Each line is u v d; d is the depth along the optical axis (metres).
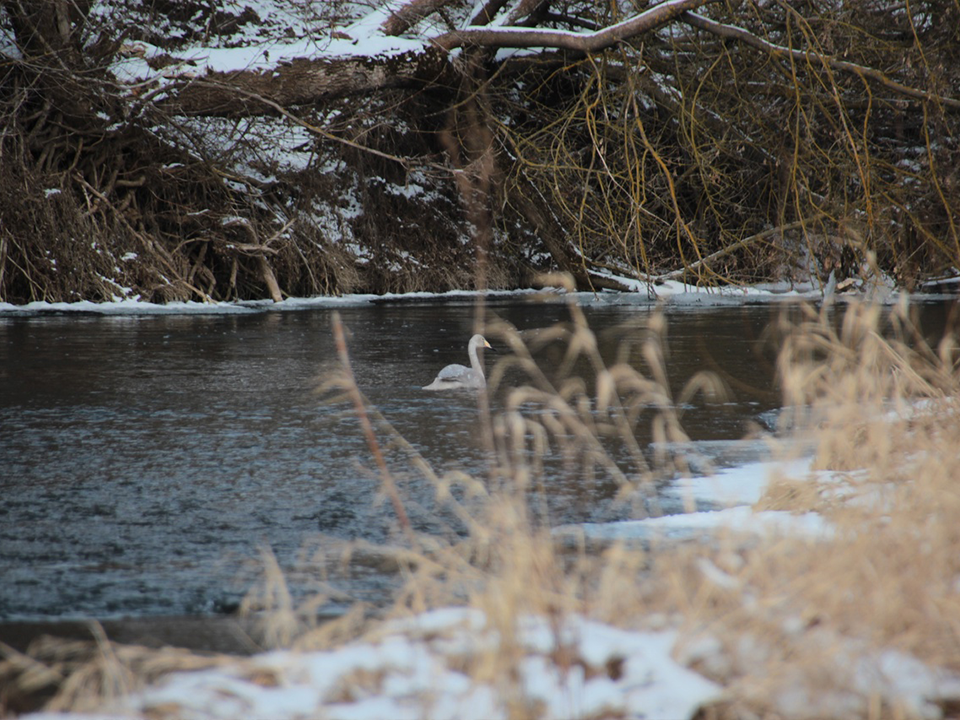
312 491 14.35
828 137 49.25
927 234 37.69
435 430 19.12
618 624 7.71
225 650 8.20
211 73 47.72
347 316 47.59
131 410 21.23
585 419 20.20
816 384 14.74
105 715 6.53
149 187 54.62
